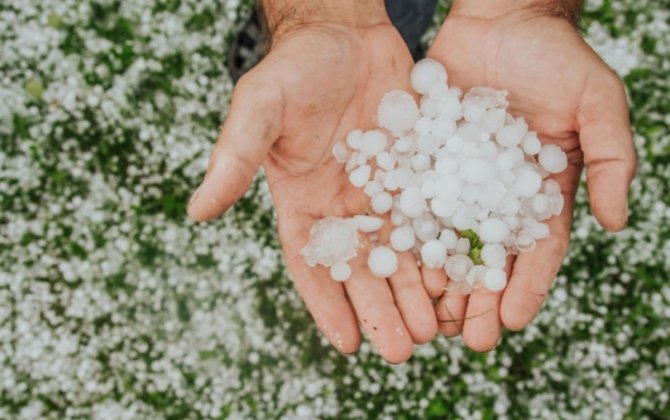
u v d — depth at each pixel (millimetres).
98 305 765
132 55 788
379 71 643
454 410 753
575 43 616
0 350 754
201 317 765
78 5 792
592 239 780
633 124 789
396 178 622
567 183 630
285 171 626
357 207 634
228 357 761
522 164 621
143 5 794
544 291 610
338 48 623
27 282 764
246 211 782
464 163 611
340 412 753
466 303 619
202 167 783
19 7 789
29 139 778
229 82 793
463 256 610
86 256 770
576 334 767
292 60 604
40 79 783
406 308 615
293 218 628
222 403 752
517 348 765
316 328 766
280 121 596
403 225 626
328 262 608
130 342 762
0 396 748
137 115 786
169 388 755
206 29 796
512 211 611
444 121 624
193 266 773
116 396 753
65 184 777
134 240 773
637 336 765
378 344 611
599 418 752
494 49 638
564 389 759
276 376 759
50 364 754
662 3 802
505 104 628
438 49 660
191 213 576
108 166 781
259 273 772
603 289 771
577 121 614
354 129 636
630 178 594
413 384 759
